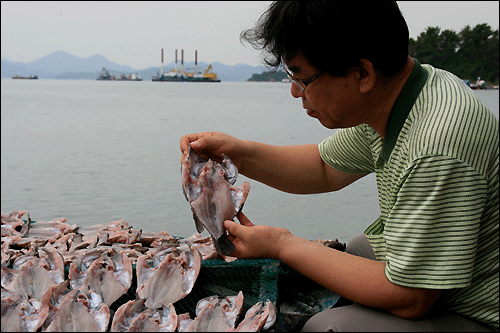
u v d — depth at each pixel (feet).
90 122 38.70
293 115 45.75
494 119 4.01
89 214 13.39
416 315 4.12
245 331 4.34
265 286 5.42
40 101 71.97
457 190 3.78
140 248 7.14
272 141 25.89
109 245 7.49
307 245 4.56
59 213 13.50
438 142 3.77
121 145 26.37
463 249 3.82
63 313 4.40
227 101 78.07
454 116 3.81
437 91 4.07
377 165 5.01
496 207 3.98
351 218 13.41
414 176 3.91
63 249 7.13
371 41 3.81
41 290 5.30
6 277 5.49
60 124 36.99
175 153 24.02
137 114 47.26
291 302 5.64
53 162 21.18
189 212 13.71
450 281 3.86
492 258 4.10
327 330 4.06
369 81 4.02
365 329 4.01
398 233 4.05
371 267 4.27
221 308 4.59
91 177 18.26
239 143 5.80
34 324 4.47
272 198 15.69
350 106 4.31
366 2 3.74
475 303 4.19
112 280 5.34
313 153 6.31
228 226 4.78
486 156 3.82
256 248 4.66
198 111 51.72
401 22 3.93
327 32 3.80
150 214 13.50
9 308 4.54
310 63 4.07
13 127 34.53
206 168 5.06
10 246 7.25
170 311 4.77
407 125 4.21
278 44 4.09
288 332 4.83
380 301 4.14
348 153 5.89
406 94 4.20
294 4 3.88
